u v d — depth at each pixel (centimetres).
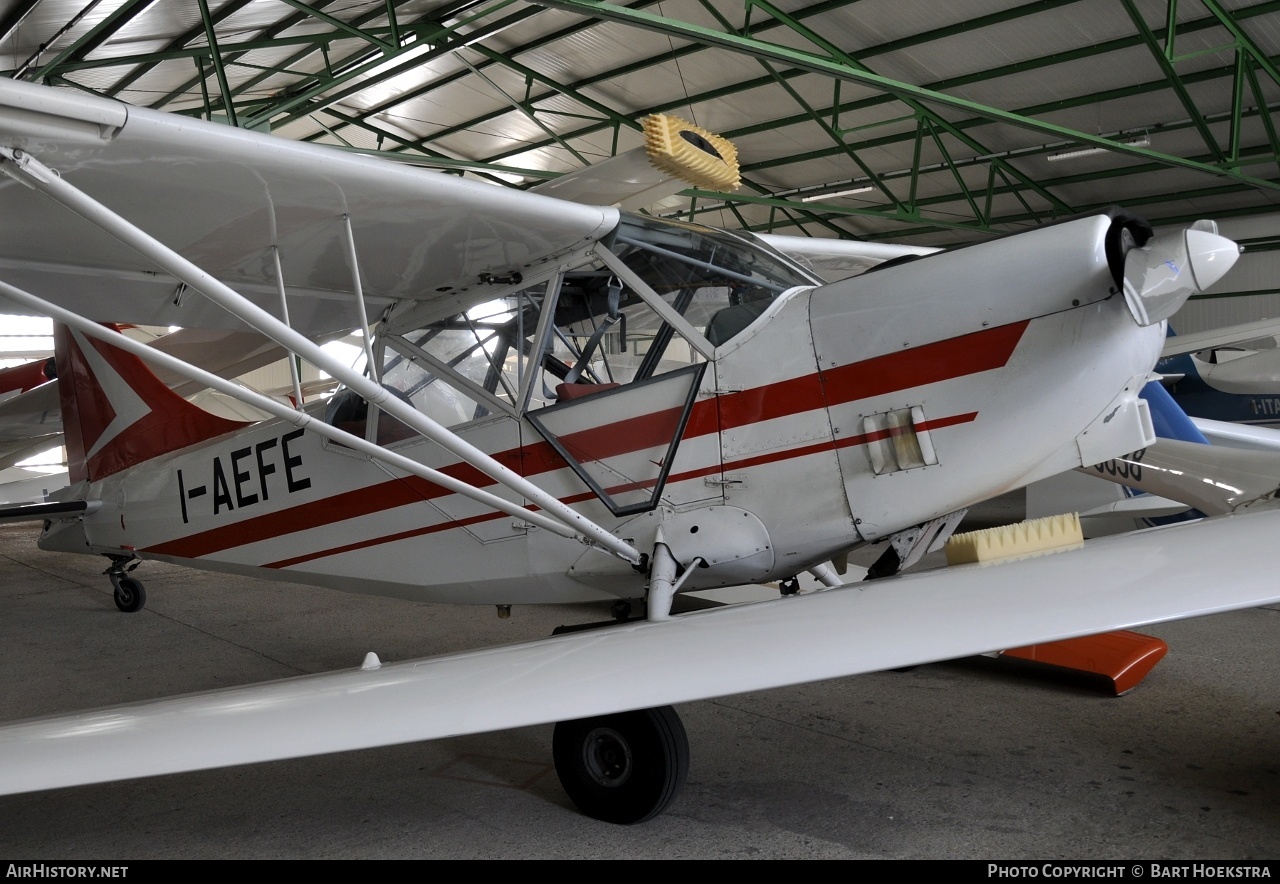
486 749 304
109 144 209
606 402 293
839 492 267
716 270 289
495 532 318
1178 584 192
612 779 242
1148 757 263
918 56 987
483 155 1375
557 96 1173
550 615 505
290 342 232
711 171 310
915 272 260
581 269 298
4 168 198
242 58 1034
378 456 270
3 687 411
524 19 977
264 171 230
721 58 1048
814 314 272
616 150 1284
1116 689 319
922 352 256
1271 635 389
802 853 217
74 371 496
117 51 941
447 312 330
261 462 390
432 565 336
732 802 249
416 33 978
